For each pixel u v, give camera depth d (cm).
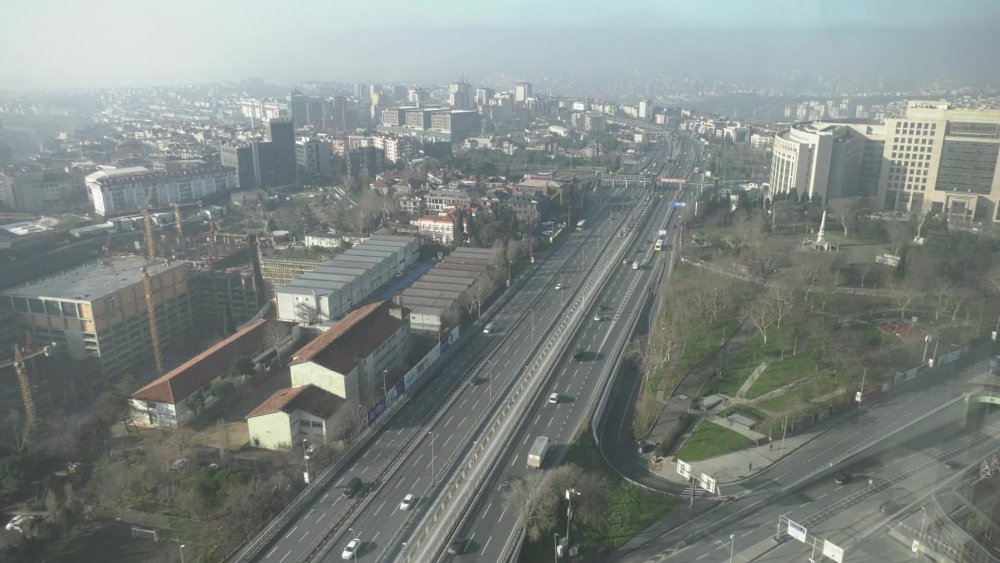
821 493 17175
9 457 19275
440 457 19575
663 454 19612
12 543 16738
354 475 18775
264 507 17162
